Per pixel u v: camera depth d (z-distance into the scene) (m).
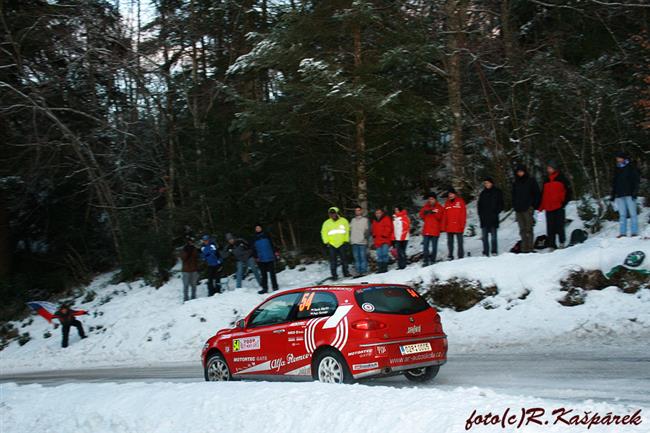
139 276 25.42
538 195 16.08
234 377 9.74
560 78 19.62
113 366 16.27
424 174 22.45
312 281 19.67
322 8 17.73
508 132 22.25
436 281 15.52
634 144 19.62
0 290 26.09
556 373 8.96
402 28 18.12
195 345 17.34
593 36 22.39
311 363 8.55
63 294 26.67
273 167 22.84
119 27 25.22
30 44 24.50
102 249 29.70
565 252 14.61
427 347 8.48
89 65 24.55
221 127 23.41
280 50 17.86
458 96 19.14
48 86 24.39
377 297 8.45
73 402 8.52
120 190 27.09
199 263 23.22
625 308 12.43
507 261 15.15
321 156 21.23
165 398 7.77
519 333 12.84
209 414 6.93
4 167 26.94
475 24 20.55
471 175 22.69
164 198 29.02
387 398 6.33
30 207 29.66
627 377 8.30
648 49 19.67
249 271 22.28
